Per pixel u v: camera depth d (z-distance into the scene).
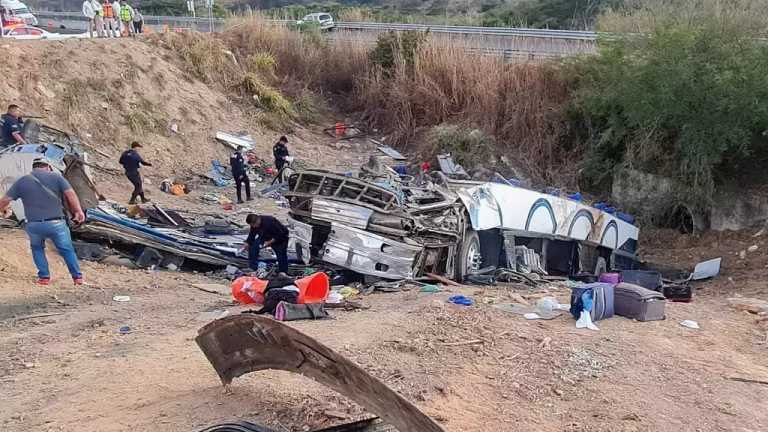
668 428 5.92
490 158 22.03
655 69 18.33
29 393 5.66
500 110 23.34
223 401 5.43
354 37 28.62
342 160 23.06
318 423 5.11
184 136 21.52
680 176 19.14
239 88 25.00
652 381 6.93
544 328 8.41
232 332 5.21
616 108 20.44
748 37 18.06
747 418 6.33
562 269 15.66
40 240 9.31
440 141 22.70
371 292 10.70
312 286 8.72
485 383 6.41
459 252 12.52
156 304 9.00
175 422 5.05
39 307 8.52
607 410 6.09
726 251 17.42
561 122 22.50
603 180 21.58
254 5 70.50
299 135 24.58
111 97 20.53
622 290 9.44
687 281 14.96
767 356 8.37
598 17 24.77
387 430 4.92
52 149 11.98
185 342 7.16
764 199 17.94
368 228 11.41
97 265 11.02
